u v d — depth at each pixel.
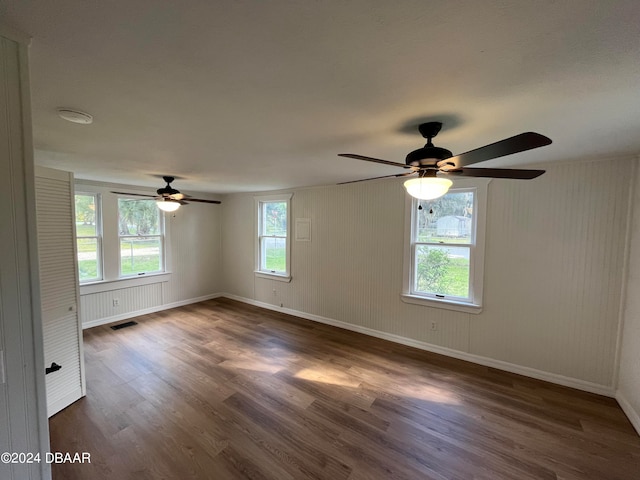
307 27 0.93
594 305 2.80
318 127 1.87
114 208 4.68
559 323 2.96
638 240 2.46
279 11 0.87
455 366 3.34
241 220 5.96
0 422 1.01
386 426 2.32
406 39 0.99
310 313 4.95
